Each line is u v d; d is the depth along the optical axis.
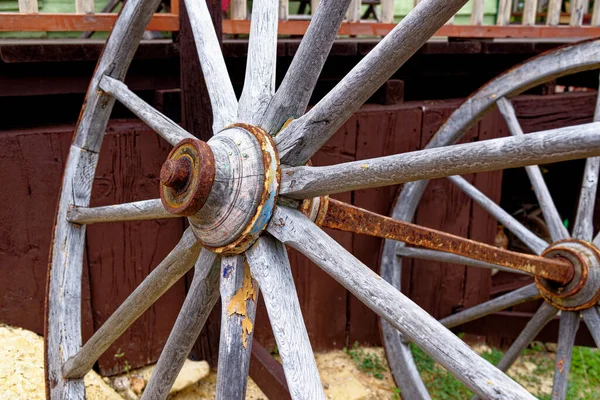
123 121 2.22
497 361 3.10
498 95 2.27
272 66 1.25
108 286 2.22
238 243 1.13
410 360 2.62
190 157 1.10
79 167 1.72
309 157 1.16
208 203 1.11
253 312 1.19
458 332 3.08
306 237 1.10
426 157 0.96
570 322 2.16
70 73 2.08
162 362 1.38
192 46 2.00
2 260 2.03
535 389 3.12
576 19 2.76
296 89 1.17
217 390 1.15
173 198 1.12
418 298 2.92
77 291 1.71
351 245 2.67
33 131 2.01
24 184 2.00
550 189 3.79
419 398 2.55
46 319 1.72
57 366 1.65
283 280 1.13
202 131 2.07
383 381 2.74
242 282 1.18
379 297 1.05
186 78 2.02
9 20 1.88
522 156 0.87
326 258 1.08
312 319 2.71
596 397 3.08
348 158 2.51
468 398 2.87
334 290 2.73
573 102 3.01
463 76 3.17
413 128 2.63
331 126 1.12
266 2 1.28
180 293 2.40
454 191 2.82
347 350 2.86
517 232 2.37
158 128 1.40
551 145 0.83
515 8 4.72
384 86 2.63
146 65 2.19
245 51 2.24
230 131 1.18
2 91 1.96
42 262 2.10
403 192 2.56
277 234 1.13
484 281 3.08
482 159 0.90
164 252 2.30
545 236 3.63
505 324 2.90
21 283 2.08
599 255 2.06
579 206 2.24
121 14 1.62
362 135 2.52
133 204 1.42
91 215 1.59
